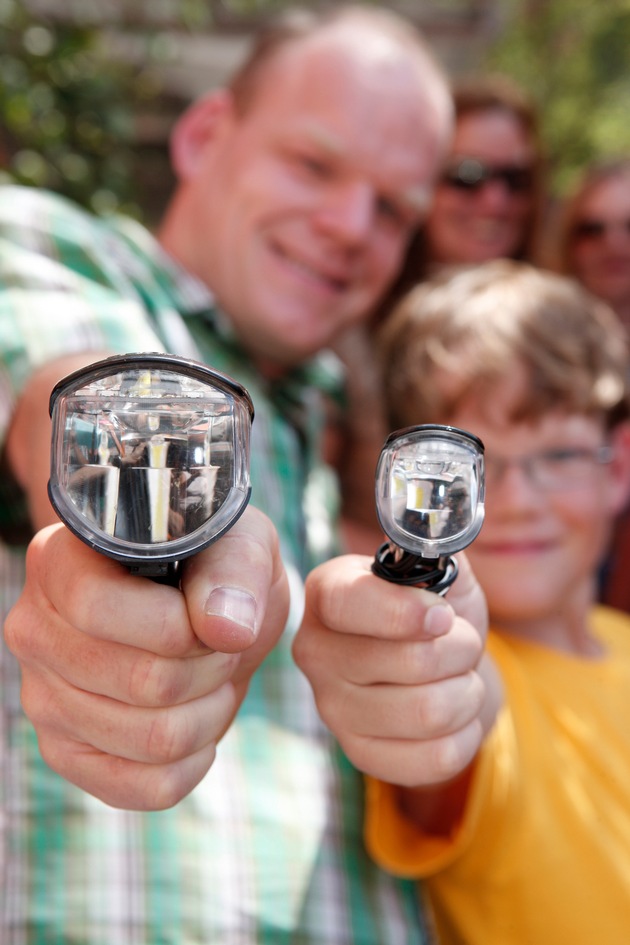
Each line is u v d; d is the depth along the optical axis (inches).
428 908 23.3
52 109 55.3
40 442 18.4
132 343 21.8
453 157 51.1
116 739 13.0
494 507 26.5
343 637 15.2
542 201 56.0
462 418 27.6
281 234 34.4
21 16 53.1
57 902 21.0
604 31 137.1
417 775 15.1
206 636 12.1
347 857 22.7
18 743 22.3
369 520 36.7
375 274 37.8
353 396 38.9
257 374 33.5
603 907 20.8
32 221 26.4
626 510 39.4
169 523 11.4
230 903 21.3
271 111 34.8
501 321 27.9
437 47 101.2
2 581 23.0
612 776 23.1
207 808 21.9
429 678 14.7
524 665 25.4
